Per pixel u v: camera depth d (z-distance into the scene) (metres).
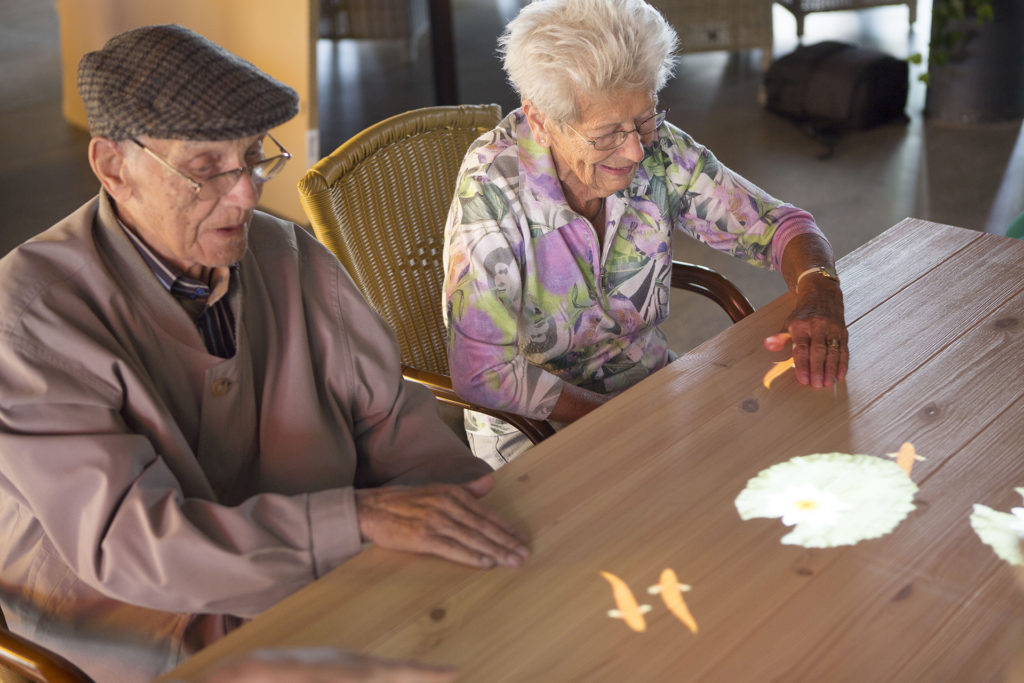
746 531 1.12
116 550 1.14
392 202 1.91
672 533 1.13
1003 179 3.87
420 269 1.97
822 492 1.18
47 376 1.17
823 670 0.94
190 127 1.15
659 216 1.77
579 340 1.78
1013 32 4.18
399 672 0.93
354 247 1.83
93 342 1.20
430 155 1.97
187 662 1.00
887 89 4.38
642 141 1.61
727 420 1.33
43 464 1.16
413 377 1.72
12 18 6.88
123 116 1.15
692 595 1.04
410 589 1.08
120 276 1.27
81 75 1.19
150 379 1.27
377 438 1.49
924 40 5.32
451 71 4.56
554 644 0.99
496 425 1.82
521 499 1.20
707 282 1.92
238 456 1.37
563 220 1.66
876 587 1.03
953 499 1.15
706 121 4.64
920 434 1.27
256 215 1.44
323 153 4.59
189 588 1.14
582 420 1.35
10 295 1.19
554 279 1.71
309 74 3.69
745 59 5.38
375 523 1.17
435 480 1.43
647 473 1.23
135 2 4.42
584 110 1.50
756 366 1.45
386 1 5.45
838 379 1.40
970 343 1.47
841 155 4.19
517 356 1.64
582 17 1.46
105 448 1.16
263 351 1.38
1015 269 1.67
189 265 1.31
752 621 1.00
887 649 0.96
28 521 1.29
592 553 1.11
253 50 3.88
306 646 1.01
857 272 1.70
